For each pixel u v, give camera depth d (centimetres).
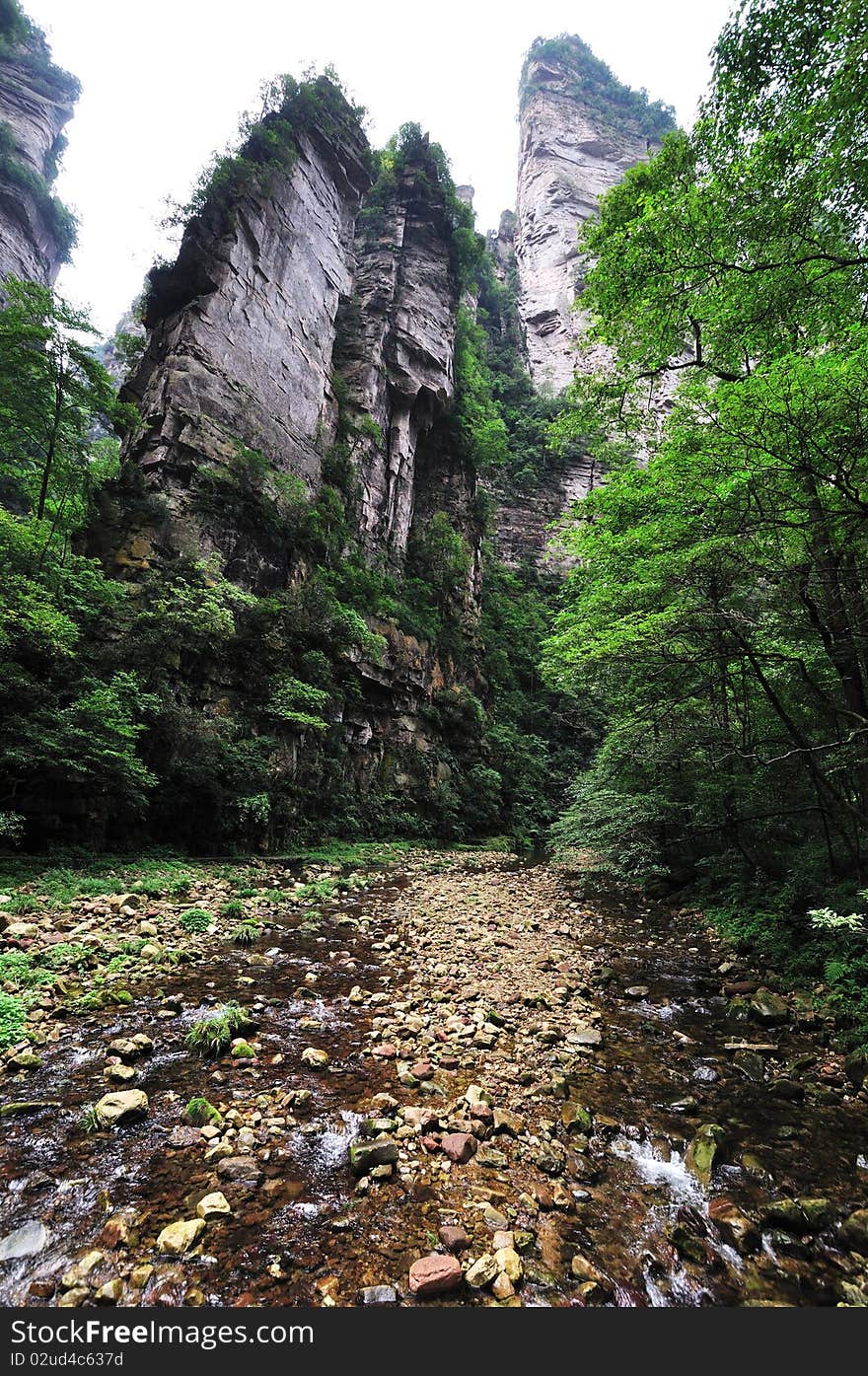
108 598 1517
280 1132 399
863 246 895
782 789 1063
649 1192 370
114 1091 435
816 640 891
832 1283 303
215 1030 522
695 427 724
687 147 1215
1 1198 322
